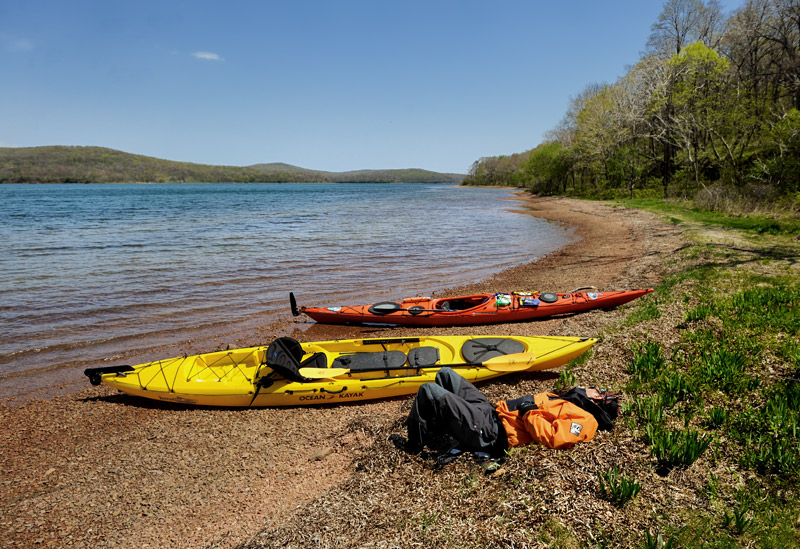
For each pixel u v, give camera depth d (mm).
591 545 3664
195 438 6668
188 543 4656
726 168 29750
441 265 18547
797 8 29469
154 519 5043
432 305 11641
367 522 4270
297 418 7105
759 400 5582
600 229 27547
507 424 5219
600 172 54156
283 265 18375
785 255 13008
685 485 4270
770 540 3527
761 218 21375
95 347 10094
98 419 7293
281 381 7508
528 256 20391
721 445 4820
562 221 34719
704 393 5906
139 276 16281
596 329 9375
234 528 4793
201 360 8055
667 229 21922
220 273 16875
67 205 57500
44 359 9484
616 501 4105
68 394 8102
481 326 11148
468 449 5152
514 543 3727
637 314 9695
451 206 57000
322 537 4164
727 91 34125
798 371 6074
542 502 4137
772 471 4316
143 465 6059
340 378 7562
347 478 5312
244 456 6141
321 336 10797
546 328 10406
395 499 4574
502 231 29859
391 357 7844
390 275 16750
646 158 44781
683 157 33812
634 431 5152
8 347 10039
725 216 23875
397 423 6324
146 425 7098
